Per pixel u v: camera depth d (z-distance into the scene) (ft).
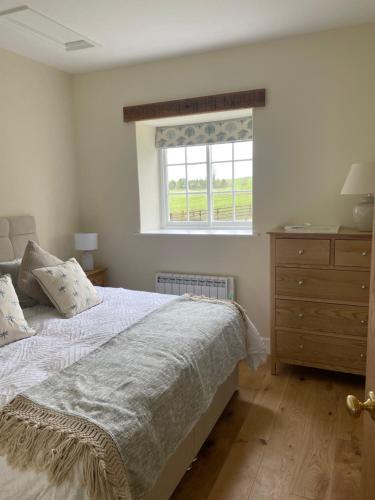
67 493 3.78
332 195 10.08
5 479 4.08
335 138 9.86
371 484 3.17
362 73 9.43
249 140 11.84
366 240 8.57
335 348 9.27
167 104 11.34
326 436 7.52
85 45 10.12
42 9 8.09
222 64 10.65
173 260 12.15
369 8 8.41
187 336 6.79
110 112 12.24
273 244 9.49
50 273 8.43
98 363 5.77
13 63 10.53
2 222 10.03
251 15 8.60
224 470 6.68
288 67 10.02
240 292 11.44
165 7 8.12
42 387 5.09
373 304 3.23
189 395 5.90
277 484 6.34
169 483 5.74
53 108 11.93
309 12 8.54
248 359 8.84
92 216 13.08
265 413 8.31
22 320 7.14
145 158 12.57
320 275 9.13
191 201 13.12
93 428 4.21
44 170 11.71
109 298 9.45
